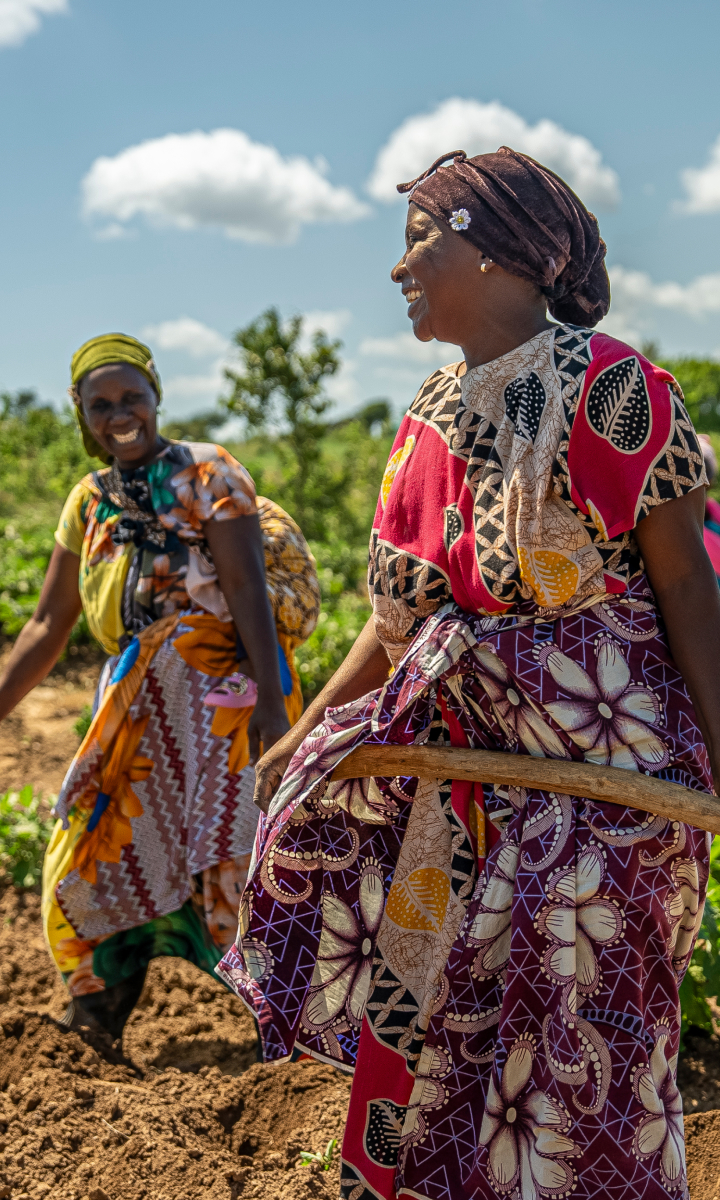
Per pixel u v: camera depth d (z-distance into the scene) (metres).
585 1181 1.64
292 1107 2.76
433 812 1.89
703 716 1.67
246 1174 2.46
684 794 1.62
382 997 1.92
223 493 2.85
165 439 3.01
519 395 1.69
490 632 1.75
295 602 3.06
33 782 5.18
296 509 12.22
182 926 3.04
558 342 1.69
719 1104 2.66
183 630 2.88
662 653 1.73
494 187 1.72
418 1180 1.80
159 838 2.92
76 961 2.99
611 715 1.69
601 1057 1.65
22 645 3.23
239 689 2.89
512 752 1.79
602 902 1.66
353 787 1.96
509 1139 1.71
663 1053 1.70
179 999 3.29
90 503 3.07
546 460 1.64
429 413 1.87
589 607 1.71
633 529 1.68
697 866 1.74
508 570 1.68
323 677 6.92
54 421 20.77
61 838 3.01
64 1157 2.48
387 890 1.98
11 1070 2.86
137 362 2.92
